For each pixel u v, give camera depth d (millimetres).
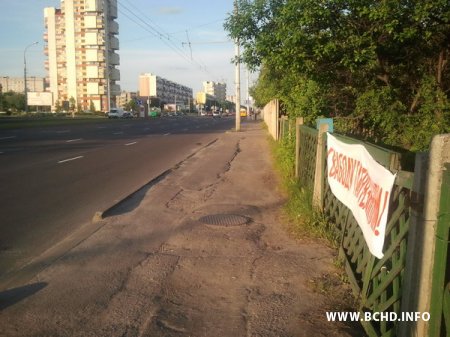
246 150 20766
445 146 2713
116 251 6027
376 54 8219
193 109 194375
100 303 4445
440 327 2686
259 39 9508
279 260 5582
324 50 7938
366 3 7359
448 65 8555
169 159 16969
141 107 101812
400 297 3238
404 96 9062
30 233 6945
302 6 7793
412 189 2986
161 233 6883
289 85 13656
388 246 3578
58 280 5027
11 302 4469
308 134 8375
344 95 10844
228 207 8680
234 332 3883
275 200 9344
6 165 14406
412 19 7125
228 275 5137
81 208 8594
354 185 4637
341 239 5500
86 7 126125
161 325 4012
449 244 2623
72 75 134875
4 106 129750
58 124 45500
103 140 26500
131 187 10875
